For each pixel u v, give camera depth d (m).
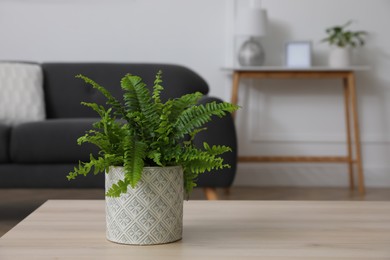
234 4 4.48
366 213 1.47
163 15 4.50
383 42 4.52
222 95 4.52
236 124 4.51
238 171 4.52
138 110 1.24
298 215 1.44
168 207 1.19
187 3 4.50
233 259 1.05
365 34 4.47
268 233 1.25
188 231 1.28
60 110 3.67
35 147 3.02
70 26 4.47
